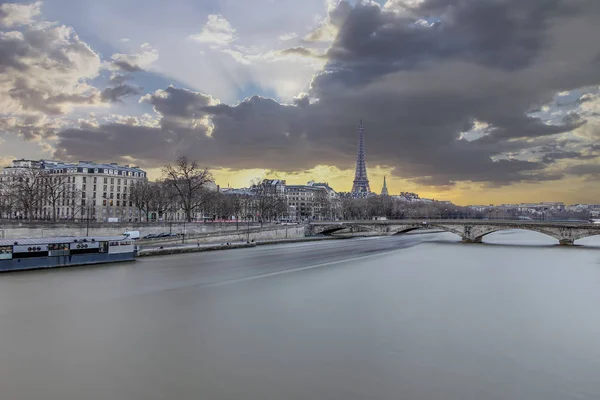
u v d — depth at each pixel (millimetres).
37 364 39344
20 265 86938
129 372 37844
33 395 33531
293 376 37438
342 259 117500
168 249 122312
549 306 61906
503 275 89938
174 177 190125
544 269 99438
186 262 105812
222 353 42469
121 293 68688
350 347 44438
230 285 76438
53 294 67188
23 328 49750
